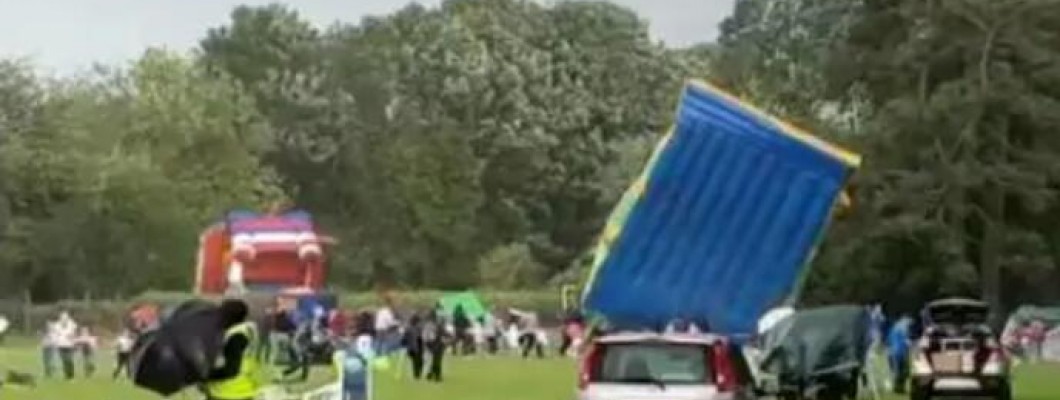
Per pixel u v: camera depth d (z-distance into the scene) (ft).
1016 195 322.96
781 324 156.66
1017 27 325.83
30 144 381.40
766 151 148.46
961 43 325.62
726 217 149.69
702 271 150.82
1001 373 156.35
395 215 480.64
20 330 335.47
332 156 519.60
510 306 391.04
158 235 385.91
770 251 149.89
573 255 515.09
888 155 323.57
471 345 297.53
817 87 366.02
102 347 303.89
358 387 133.39
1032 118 320.70
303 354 195.42
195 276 357.61
